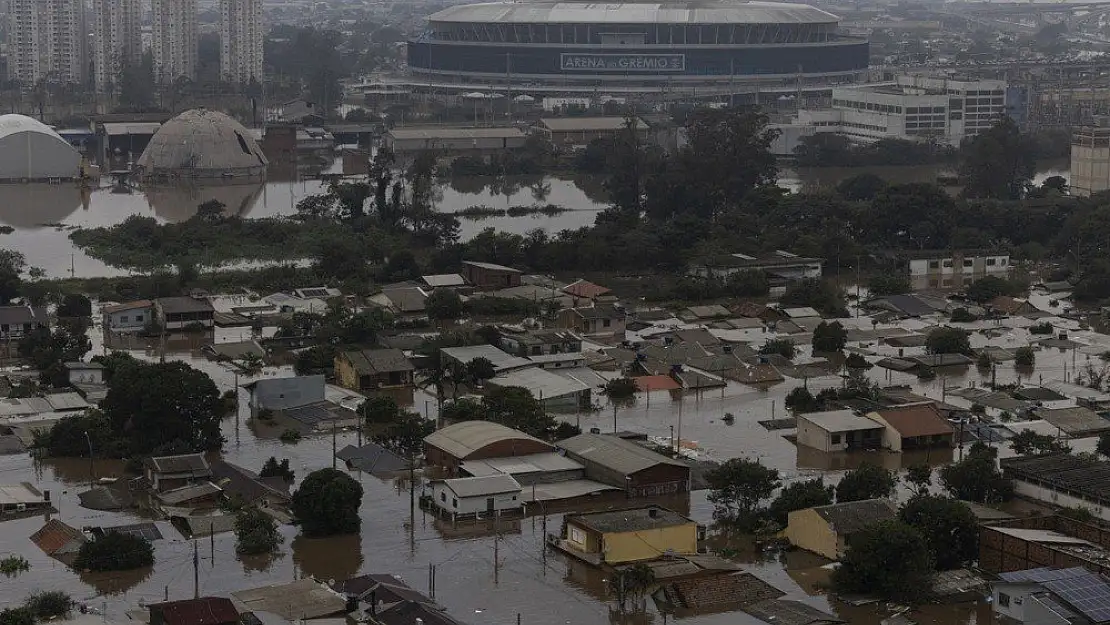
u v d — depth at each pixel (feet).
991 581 303.89
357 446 400.67
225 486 364.38
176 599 302.86
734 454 398.42
